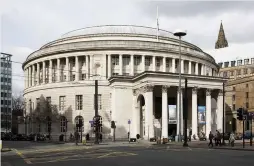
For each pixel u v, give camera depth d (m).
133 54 82.00
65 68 86.50
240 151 31.02
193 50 88.81
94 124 50.69
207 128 65.69
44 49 90.12
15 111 108.88
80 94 81.44
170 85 62.50
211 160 21.44
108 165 19.11
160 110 68.88
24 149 37.56
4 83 145.00
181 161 20.78
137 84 65.56
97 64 82.62
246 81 114.31
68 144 51.12
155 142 52.19
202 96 71.00
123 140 63.78
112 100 67.81
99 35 88.44
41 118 82.44
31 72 97.56
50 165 19.78
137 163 19.83
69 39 91.00
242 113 37.56
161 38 90.12
